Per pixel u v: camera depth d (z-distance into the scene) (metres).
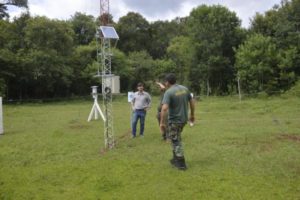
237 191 5.95
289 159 8.09
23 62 39.53
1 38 40.91
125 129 14.12
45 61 40.47
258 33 40.16
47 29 41.53
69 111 24.72
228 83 43.31
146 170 7.39
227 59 42.47
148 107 11.75
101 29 9.75
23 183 6.74
